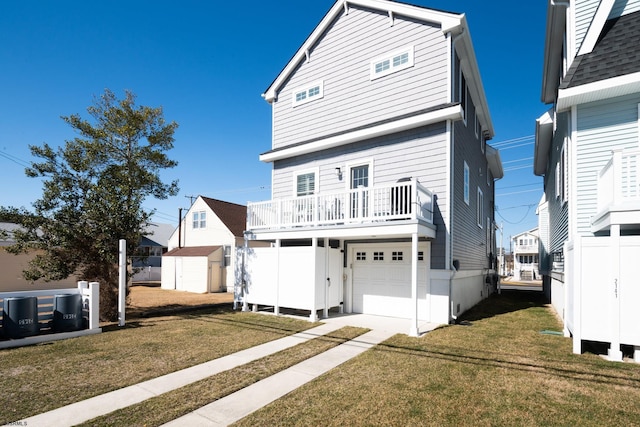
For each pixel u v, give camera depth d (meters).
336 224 9.27
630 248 5.53
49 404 3.90
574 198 7.81
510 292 19.00
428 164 9.17
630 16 7.76
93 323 7.52
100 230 9.06
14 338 6.60
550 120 11.95
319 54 11.97
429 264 8.97
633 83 6.71
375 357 5.68
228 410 3.76
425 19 9.50
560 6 8.91
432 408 3.81
